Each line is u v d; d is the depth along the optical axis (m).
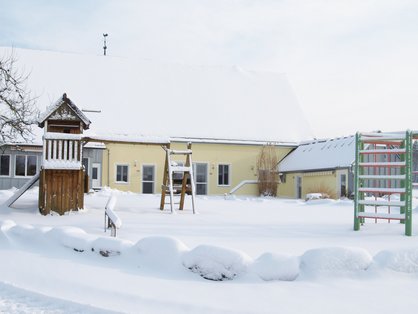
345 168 29.20
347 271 7.52
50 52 36.34
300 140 35.91
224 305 6.21
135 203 20.28
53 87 33.78
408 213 11.55
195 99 36.47
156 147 32.81
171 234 11.23
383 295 6.65
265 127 35.94
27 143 28.72
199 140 33.38
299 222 14.38
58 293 6.82
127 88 35.66
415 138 13.45
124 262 8.36
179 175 21.94
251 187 34.44
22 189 16.72
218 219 15.01
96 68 36.44
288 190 34.19
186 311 6.05
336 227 13.05
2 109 23.95
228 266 7.48
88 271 7.86
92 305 6.20
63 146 16.09
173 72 38.25
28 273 7.73
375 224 13.56
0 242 9.90
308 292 6.79
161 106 35.00
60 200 15.80
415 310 6.02
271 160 34.16
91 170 31.33
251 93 38.56
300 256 7.77
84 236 9.25
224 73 39.62
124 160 32.16
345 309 6.05
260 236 11.20
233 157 34.44
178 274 7.73
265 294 6.69
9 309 6.17
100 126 32.22
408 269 7.61
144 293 6.71
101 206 18.30
